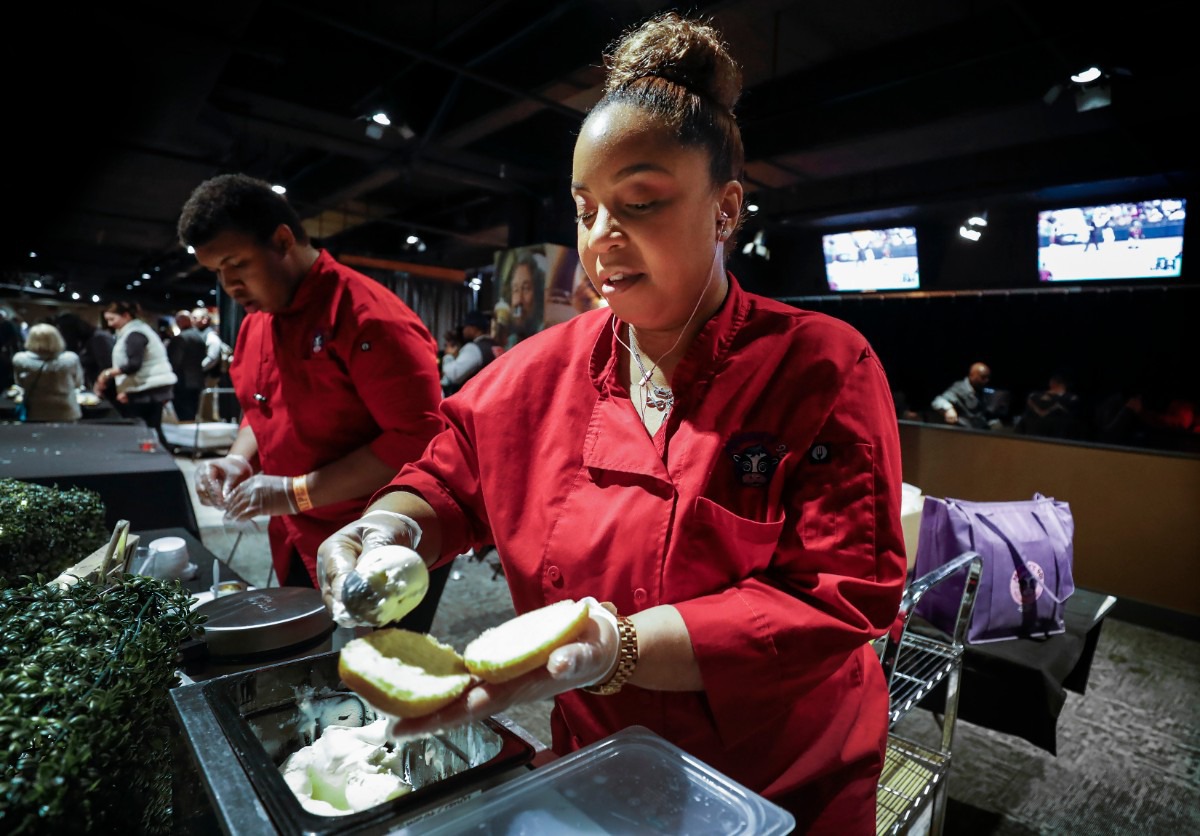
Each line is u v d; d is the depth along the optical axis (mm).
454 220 10430
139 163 6867
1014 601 1730
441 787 568
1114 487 3648
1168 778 2160
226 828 508
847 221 8383
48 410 4758
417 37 4980
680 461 692
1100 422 5812
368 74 5672
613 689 560
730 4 3893
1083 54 3900
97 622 706
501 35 4895
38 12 3807
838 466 667
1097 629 1989
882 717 815
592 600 571
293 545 1605
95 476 2309
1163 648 3193
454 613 3170
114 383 6043
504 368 856
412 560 536
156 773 659
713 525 667
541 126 6980
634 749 577
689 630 580
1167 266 6262
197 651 910
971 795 2047
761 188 7453
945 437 4355
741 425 691
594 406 762
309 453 1587
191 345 7480
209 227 1354
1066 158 6137
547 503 748
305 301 1486
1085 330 7805
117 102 5164
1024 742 2340
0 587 782
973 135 5766
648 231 634
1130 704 2631
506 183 7594
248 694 716
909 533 1809
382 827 533
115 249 13336
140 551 1466
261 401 1624
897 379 9500
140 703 651
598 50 4453
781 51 4867
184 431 6371
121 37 4117
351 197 8656
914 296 8250
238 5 3871
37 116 5309
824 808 742
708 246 673
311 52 5348
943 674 1495
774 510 682
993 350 8656
